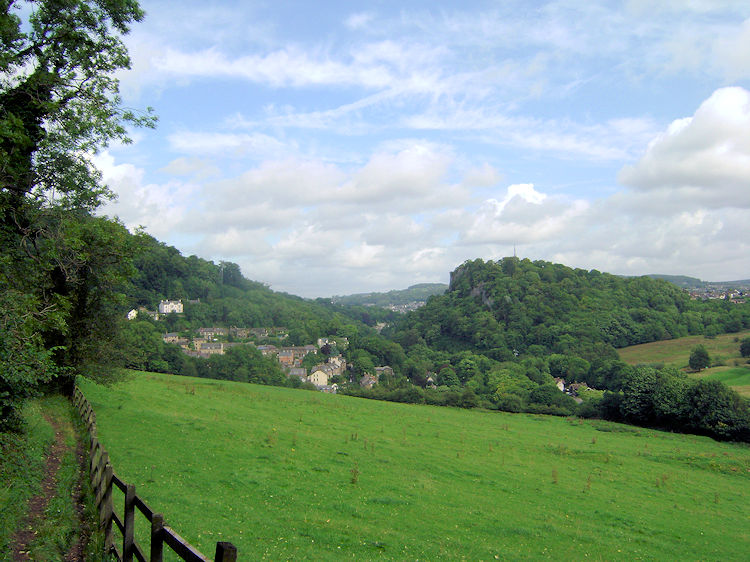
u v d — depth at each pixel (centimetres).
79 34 1914
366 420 4750
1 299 1409
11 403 1434
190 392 4888
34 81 1819
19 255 1834
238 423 3428
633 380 7150
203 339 16450
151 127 2108
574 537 1991
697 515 2689
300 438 3178
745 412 5866
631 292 18288
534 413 8012
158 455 2128
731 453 5088
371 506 1953
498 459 3553
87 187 2075
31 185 1878
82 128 1869
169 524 1348
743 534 2428
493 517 2086
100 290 2844
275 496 1858
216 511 1557
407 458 3088
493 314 18288
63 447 1767
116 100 2045
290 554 1331
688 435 6141
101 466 1087
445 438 4222
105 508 968
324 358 17938
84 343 2920
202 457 2250
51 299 2000
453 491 2430
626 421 7256
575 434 5662
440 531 1797
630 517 2438
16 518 1001
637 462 4153
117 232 2264
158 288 18850
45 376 1562
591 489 2962
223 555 455
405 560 1455
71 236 1852
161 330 15625
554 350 15475
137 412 3094
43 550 876
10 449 1405
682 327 15825
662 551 2006
